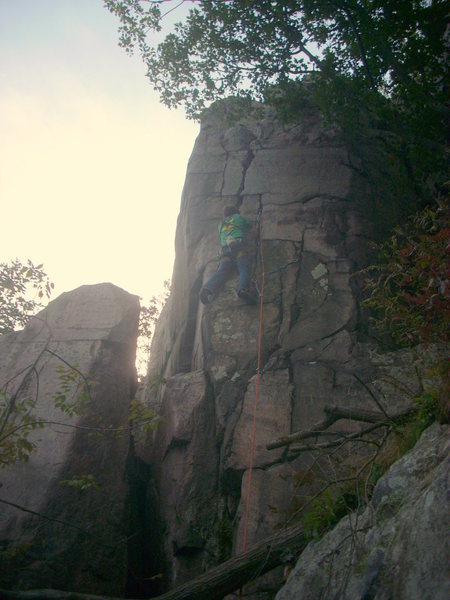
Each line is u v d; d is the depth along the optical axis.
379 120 10.29
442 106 8.69
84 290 8.77
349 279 8.34
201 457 7.03
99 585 6.04
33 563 5.84
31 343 8.09
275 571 5.74
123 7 9.13
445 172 9.41
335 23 9.29
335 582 3.72
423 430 4.42
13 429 5.59
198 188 9.94
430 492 3.38
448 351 4.78
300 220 9.08
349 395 7.07
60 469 6.51
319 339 7.76
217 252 9.15
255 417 7.01
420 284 4.76
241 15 9.07
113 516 6.52
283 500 6.25
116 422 7.31
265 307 8.20
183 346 8.92
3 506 6.26
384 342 7.71
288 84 9.74
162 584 6.48
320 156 9.79
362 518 4.01
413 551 3.17
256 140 10.26
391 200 9.60
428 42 9.00
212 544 6.42
